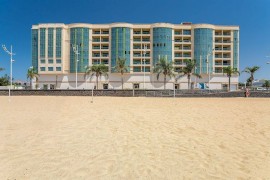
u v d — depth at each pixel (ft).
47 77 232.73
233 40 236.63
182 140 22.48
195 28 232.32
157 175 14.20
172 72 206.39
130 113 42.14
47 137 22.91
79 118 35.27
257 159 17.19
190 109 50.98
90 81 230.07
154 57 227.81
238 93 125.90
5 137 22.70
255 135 24.76
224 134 25.18
